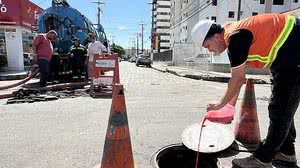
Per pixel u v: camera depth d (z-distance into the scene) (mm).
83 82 10234
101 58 8180
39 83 9734
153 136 4254
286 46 2664
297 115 5801
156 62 55812
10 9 15445
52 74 10281
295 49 2676
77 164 3250
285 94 2770
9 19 15484
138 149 3707
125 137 2613
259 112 6000
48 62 8953
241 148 3635
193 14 51656
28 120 5152
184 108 6363
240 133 3840
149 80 13922
